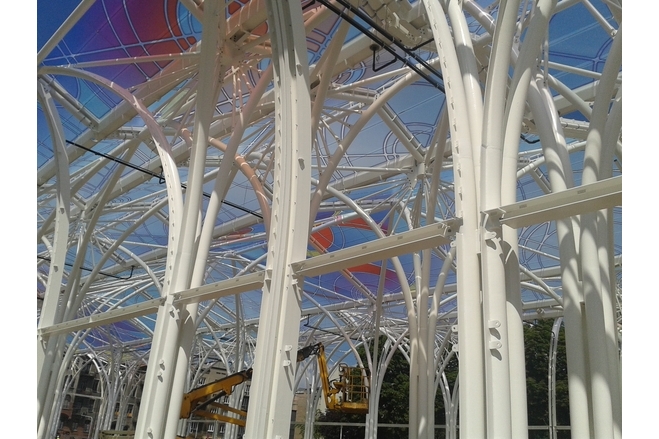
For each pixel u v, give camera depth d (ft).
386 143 96.22
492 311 23.22
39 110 79.66
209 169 108.06
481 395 22.91
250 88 64.85
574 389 27.94
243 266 163.63
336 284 160.45
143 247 151.02
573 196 22.47
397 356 227.40
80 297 95.45
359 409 121.49
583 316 30.99
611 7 40.78
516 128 26.66
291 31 37.58
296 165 34.65
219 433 245.04
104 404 222.48
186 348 41.98
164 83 70.18
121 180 105.29
